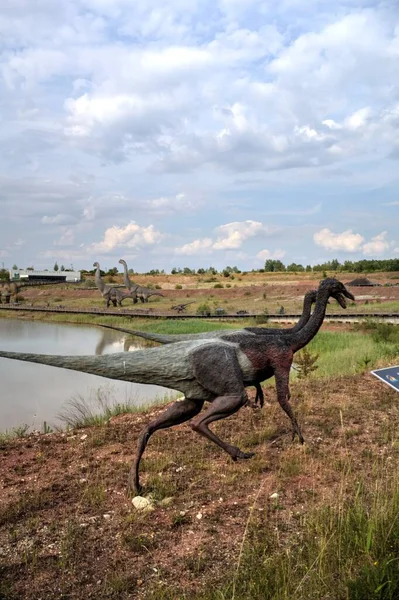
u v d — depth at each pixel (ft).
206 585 12.34
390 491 16.31
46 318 153.48
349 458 20.15
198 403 19.01
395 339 65.51
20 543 14.96
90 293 248.52
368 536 12.92
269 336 19.84
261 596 11.68
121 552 14.29
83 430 27.48
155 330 107.65
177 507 16.90
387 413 27.32
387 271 298.56
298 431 21.42
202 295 224.53
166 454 21.90
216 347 18.56
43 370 63.87
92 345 92.79
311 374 39.96
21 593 12.54
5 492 18.80
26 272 351.05
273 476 19.08
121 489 18.57
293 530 14.96
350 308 138.62
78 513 16.72
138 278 340.59
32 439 26.27
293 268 393.70
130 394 49.52
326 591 11.70
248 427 25.46
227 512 16.40
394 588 11.09
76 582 12.96
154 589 12.28
